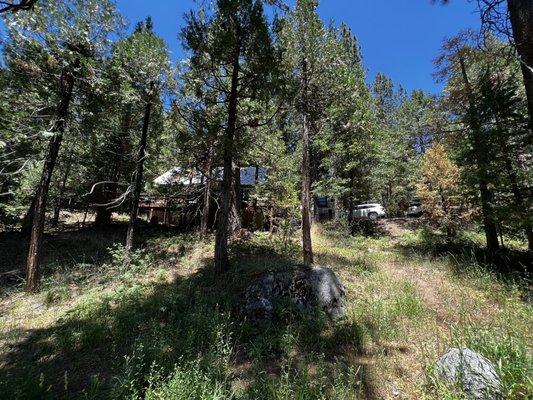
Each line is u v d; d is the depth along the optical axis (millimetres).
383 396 3787
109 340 5594
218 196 15461
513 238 11859
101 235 16969
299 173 19469
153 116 13938
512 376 3396
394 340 5262
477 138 12117
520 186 11031
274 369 4480
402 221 25078
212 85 9148
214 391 3475
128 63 11680
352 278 9008
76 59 10562
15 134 9789
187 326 5742
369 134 18656
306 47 10602
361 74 17875
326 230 17859
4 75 9602
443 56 11742
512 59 7305
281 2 8930
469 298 7105
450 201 17375
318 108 11727
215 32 8234
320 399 3582
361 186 21578
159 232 18656
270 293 6676
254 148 13367
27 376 4309
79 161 16391
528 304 6426
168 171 18547
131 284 9156
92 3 9992
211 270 9914
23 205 17625
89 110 11508
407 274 9719
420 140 20469
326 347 5184
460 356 3686
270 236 14859
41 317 7562
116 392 3570
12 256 13453
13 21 9070
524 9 5863
